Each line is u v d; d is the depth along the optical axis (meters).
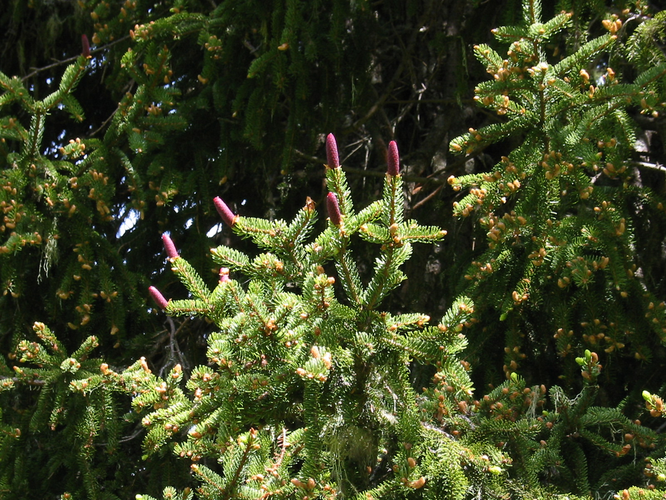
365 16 3.92
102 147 3.91
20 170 3.73
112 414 3.54
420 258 4.56
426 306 4.59
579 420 2.55
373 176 4.92
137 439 4.31
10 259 4.02
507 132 2.83
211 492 2.07
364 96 4.16
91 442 3.54
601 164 2.95
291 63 3.77
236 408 1.91
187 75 5.03
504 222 2.68
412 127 5.89
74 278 3.91
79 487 3.80
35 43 5.77
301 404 2.06
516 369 3.29
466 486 2.10
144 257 4.76
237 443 2.04
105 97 5.78
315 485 1.93
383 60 5.41
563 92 2.70
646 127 4.05
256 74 3.74
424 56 5.68
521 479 2.29
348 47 3.93
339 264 2.03
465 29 4.17
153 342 4.35
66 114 5.66
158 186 4.10
